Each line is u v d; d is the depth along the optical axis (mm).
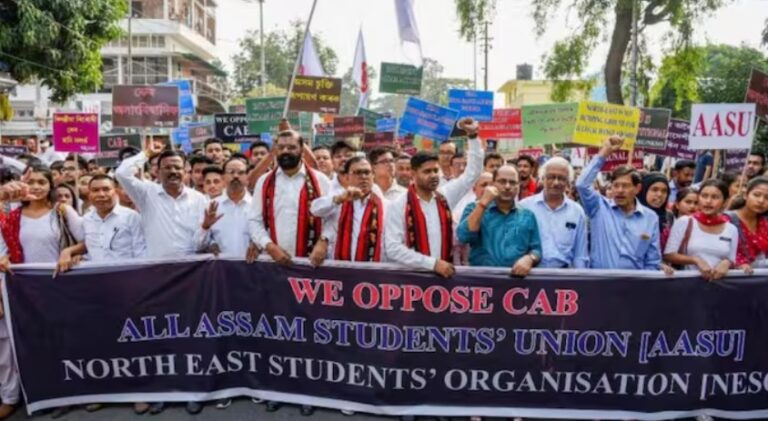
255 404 4316
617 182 4273
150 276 4234
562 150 16703
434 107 9703
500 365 4082
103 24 18609
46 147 13789
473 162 4371
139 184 4570
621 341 4020
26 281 4172
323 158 6258
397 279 4078
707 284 3994
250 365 4324
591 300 3998
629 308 3996
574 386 4066
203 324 4277
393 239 4043
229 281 4270
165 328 4266
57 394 4254
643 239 4281
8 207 5340
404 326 4105
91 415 4191
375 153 5137
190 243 4613
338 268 4129
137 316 4246
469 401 4137
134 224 4637
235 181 4688
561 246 4277
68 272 4191
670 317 4000
